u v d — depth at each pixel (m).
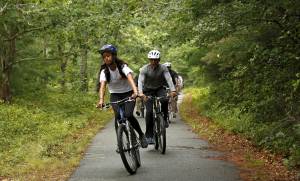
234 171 10.95
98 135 18.03
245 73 13.04
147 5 15.52
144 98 10.62
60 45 28.22
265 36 13.37
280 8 11.38
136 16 16.06
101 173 10.80
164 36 19.14
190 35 17.69
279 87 12.47
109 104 10.58
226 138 16.72
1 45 26.30
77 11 23.88
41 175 10.79
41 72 30.27
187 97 47.88
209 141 16.00
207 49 25.27
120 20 20.92
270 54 11.83
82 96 33.91
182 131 19.17
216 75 26.78
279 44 11.80
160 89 13.34
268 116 13.28
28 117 21.22
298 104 12.33
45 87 32.94
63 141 16.09
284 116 12.85
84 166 11.66
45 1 23.91
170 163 11.91
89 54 44.66
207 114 24.73
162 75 13.17
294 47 11.50
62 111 25.39
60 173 10.95
